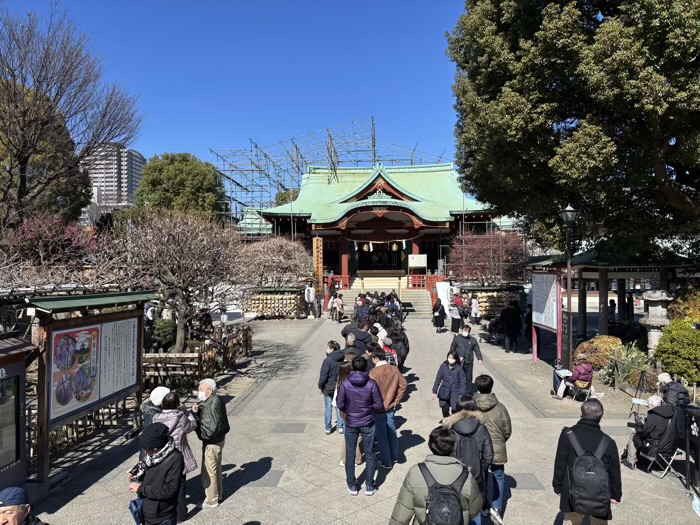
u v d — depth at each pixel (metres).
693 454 6.79
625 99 11.26
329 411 9.40
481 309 28.30
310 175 51.22
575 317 30.23
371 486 6.76
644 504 6.46
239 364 16.20
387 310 15.68
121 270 15.67
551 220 16.75
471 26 14.92
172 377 12.73
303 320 28.89
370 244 43.22
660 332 13.24
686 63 11.35
